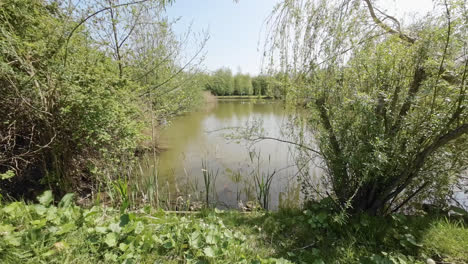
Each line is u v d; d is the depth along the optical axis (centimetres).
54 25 245
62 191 293
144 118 370
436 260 172
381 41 218
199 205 322
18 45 220
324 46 226
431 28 187
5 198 269
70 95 244
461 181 256
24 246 151
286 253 186
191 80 583
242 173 451
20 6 231
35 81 232
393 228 205
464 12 161
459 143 203
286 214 254
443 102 184
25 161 269
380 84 199
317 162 271
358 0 214
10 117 251
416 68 188
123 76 333
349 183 224
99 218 204
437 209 241
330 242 198
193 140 722
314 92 230
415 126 192
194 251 170
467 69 167
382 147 190
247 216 253
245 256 172
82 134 272
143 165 471
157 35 484
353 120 208
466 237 188
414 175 203
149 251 169
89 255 161
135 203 309
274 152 577
